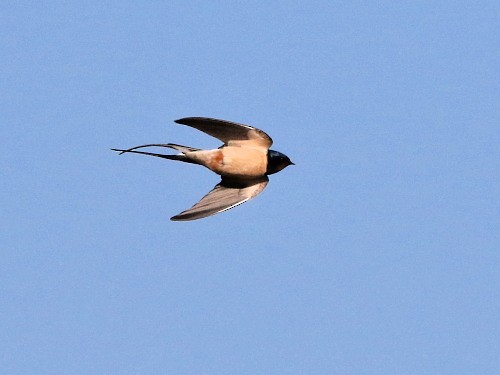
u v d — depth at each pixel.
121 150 21.00
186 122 20.62
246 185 21.14
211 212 21.02
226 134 20.81
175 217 20.97
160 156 20.92
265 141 20.86
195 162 20.94
